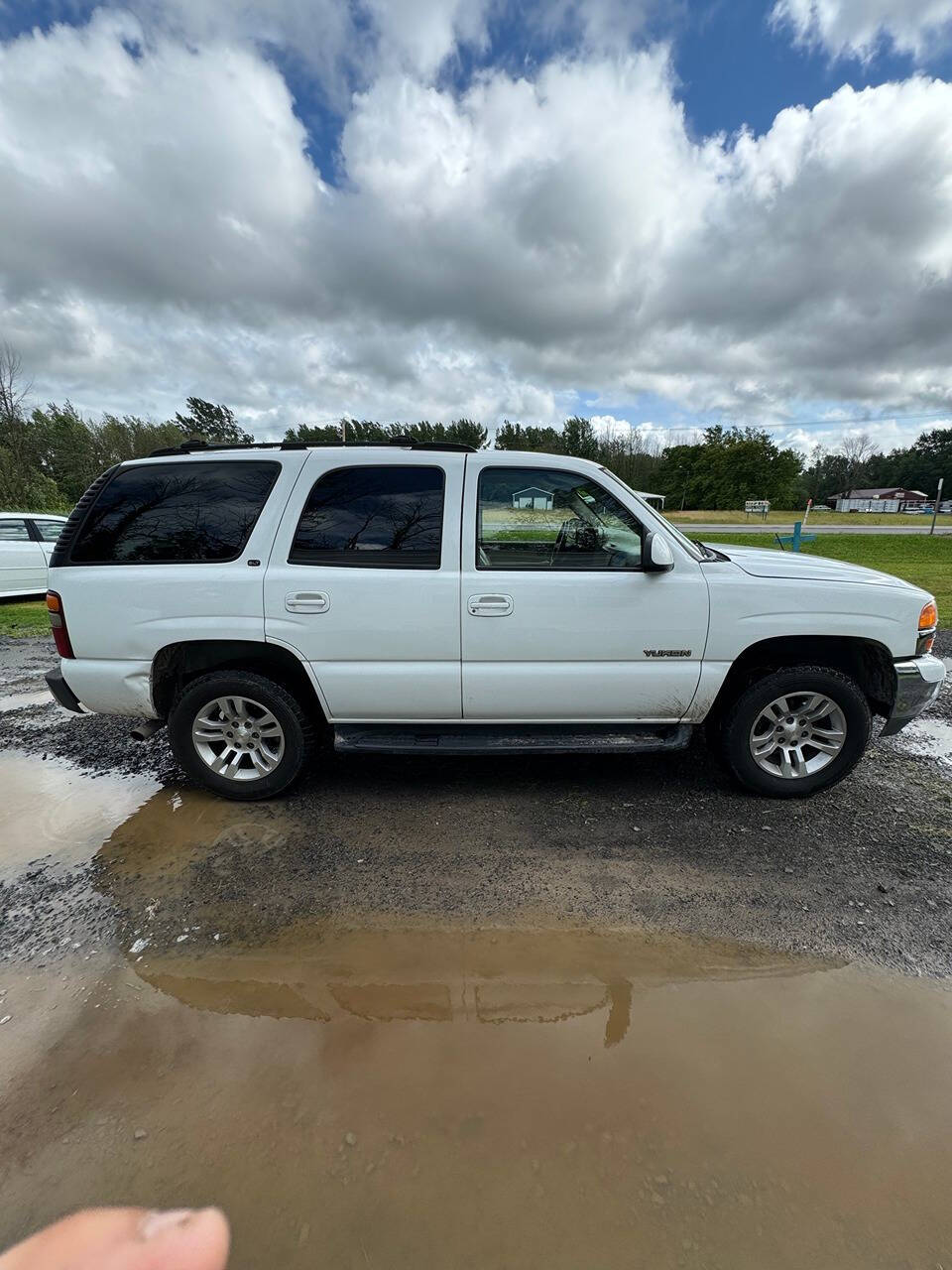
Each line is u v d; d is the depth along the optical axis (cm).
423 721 320
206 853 281
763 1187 140
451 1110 158
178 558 306
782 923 231
